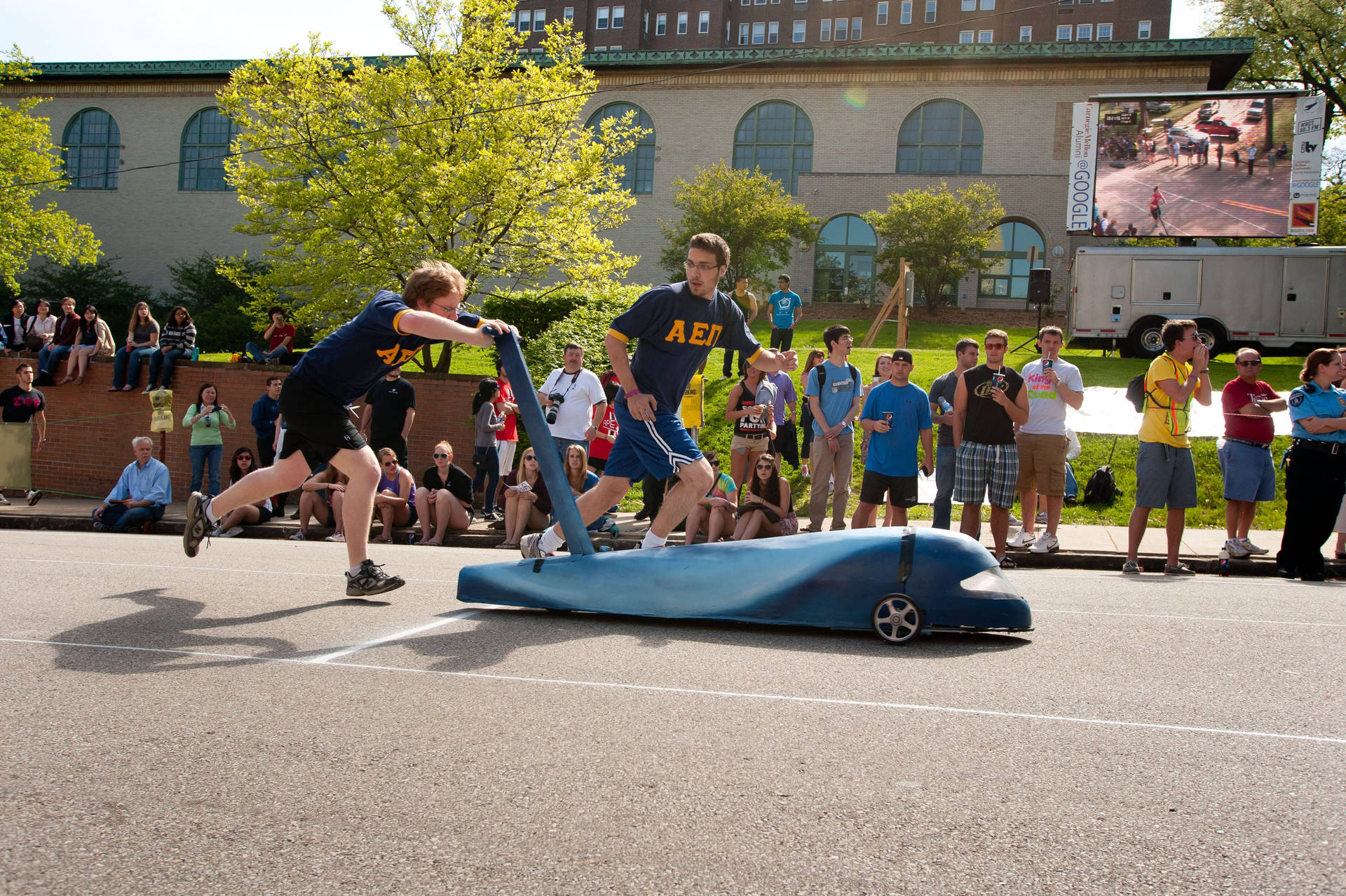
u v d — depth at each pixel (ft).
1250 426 28.53
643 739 10.35
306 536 36.60
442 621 16.34
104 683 12.20
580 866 7.47
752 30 222.69
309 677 12.62
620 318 16.76
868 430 29.30
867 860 7.61
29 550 26.22
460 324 17.03
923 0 210.79
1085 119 80.23
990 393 27.27
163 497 39.47
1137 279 73.36
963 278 109.50
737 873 7.38
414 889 7.11
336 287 68.23
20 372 50.49
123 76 128.67
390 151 67.26
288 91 67.46
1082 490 40.65
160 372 51.16
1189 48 107.76
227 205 128.16
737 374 56.80
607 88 126.11
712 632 15.99
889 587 15.52
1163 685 12.99
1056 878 7.35
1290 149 75.92
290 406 17.33
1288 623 17.90
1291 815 8.58
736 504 30.58
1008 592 15.52
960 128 117.29
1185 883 7.29
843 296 118.21
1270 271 70.95
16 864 7.46
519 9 223.71
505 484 38.96
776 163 122.62
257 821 8.22
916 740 10.46
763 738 10.44
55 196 132.26
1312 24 110.32
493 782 9.09
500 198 66.80
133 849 7.71
